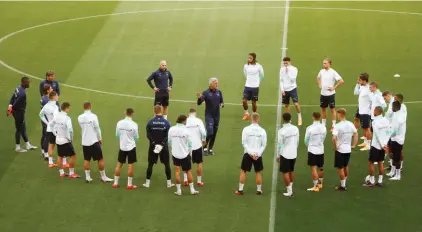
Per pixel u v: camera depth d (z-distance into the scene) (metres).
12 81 42.19
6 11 53.12
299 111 36.78
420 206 29.28
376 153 30.34
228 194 30.34
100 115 37.97
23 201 30.02
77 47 47.16
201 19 51.31
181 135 29.66
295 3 54.12
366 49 46.53
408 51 46.09
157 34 49.03
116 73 43.47
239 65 44.47
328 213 28.86
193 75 43.19
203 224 28.22
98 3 54.47
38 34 49.16
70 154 31.50
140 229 27.95
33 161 33.31
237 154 33.91
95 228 28.05
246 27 49.97
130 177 30.72
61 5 54.28
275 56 45.66
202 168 32.62
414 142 34.62
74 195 30.39
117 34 49.06
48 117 32.62
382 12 52.28
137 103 39.47
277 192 30.47
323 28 49.69
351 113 38.16
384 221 28.30
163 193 30.48
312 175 30.61
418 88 41.06
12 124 36.97
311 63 44.62
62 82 42.12
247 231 27.73
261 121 37.19
